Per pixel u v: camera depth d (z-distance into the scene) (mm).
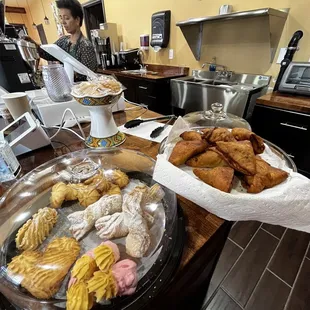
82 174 543
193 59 2490
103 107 699
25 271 324
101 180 519
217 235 435
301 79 1478
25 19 6664
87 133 908
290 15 1645
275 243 1254
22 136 706
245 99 1756
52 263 334
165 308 360
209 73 2361
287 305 966
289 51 1552
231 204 379
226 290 1031
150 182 534
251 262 1154
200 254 394
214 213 420
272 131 1518
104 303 296
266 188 409
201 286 551
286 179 419
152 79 2412
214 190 386
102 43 3240
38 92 1097
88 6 3746
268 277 1079
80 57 1855
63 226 423
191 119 843
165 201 467
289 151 1491
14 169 620
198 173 448
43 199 492
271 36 1737
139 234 369
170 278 336
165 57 2816
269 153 559
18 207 469
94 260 326
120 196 458
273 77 1896
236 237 1298
